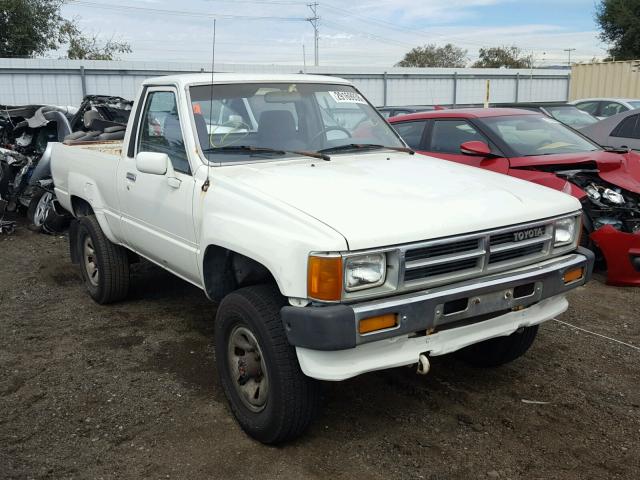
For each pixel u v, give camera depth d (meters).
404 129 7.82
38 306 5.88
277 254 3.04
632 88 18.11
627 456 3.32
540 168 6.34
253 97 4.38
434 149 7.32
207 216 3.68
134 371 4.40
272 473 3.18
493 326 3.38
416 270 3.04
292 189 3.43
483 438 3.50
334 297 2.87
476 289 3.15
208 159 3.95
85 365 4.52
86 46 40.25
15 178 9.45
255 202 3.36
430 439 3.49
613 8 34.47
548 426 3.63
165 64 25.20
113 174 5.02
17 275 6.98
